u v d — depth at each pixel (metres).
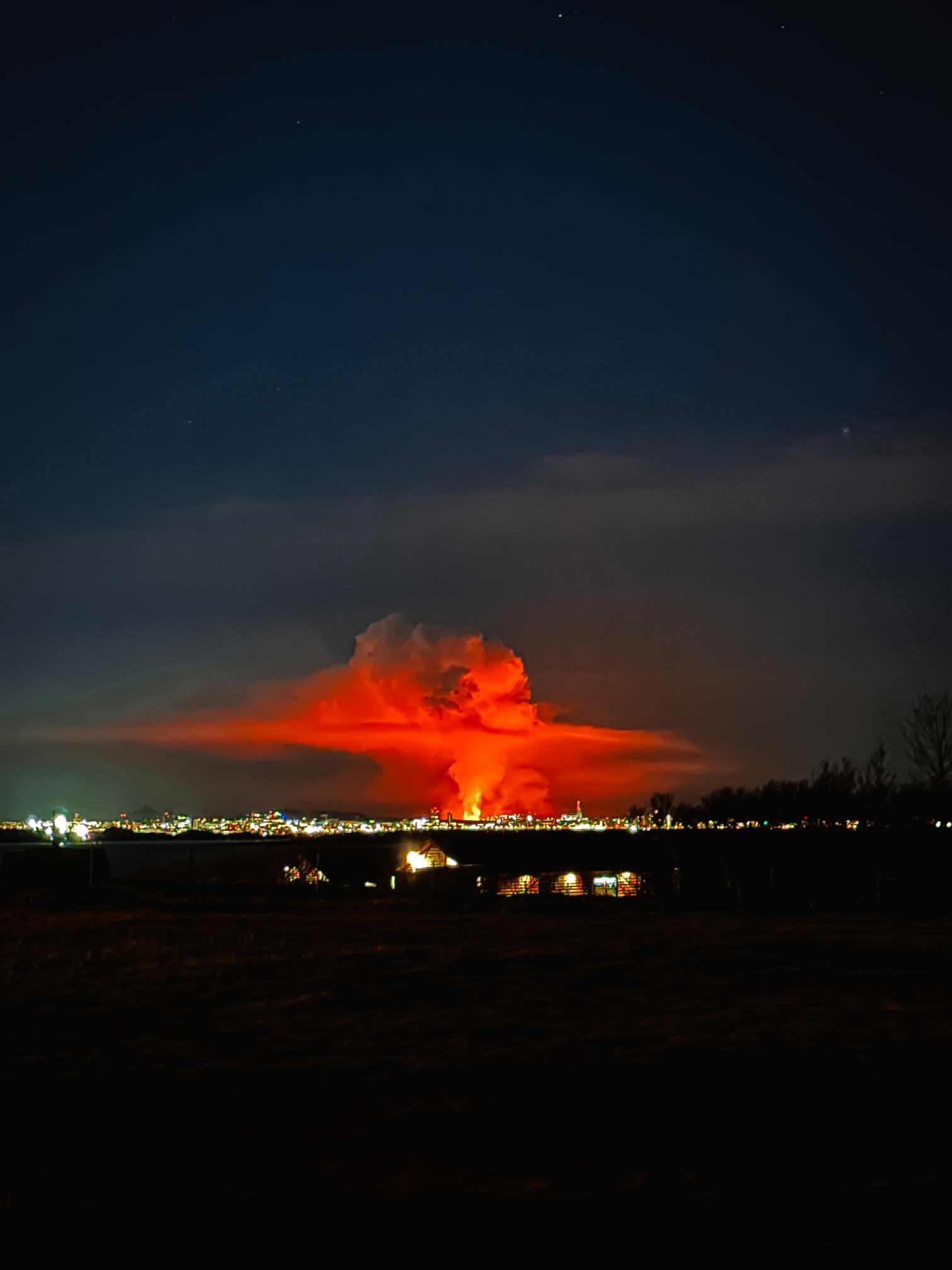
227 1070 12.81
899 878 47.25
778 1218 8.04
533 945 25.14
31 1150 9.91
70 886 43.78
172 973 20.72
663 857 52.09
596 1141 10.06
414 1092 11.82
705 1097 11.44
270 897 41.22
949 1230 7.73
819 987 18.92
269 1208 8.45
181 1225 8.13
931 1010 16.50
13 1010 16.91
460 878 51.25
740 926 30.42
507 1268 7.32
